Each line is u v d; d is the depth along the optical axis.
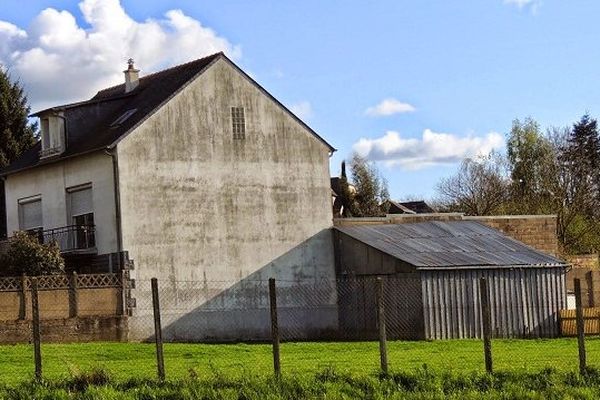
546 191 81.62
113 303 39.03
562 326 43.38
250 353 32.00
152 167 42.06
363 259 44.41
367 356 30.34
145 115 42.12
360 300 44.16
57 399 20.11
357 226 47.12
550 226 51.22
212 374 22.73
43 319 36.12
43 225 45.59
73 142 44.75
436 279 41.53
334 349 34.03
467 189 86.25
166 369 25.89
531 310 43.06
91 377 21.59
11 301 35.38
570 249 78.38
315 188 46.38
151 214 41.75
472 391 20.41
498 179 85.75
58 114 44.50
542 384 21.28
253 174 44.72
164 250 41.88
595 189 85.25
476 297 42.09
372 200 84.12
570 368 23.50
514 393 20.20
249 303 43.78
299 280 45.28
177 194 42.53
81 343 35.84
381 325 22.69
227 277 43.38
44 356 30.25
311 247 45.81
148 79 47.78
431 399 19.75
